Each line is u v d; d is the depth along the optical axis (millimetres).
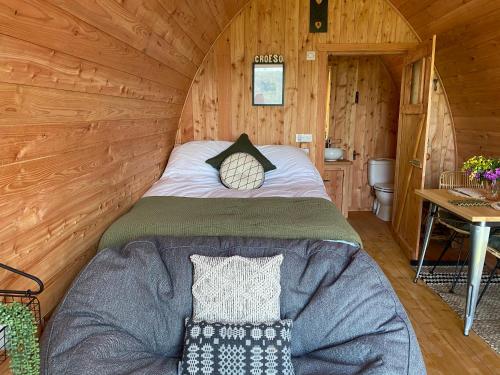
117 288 1524
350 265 1615
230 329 1460
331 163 4469
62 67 1416
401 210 3836
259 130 3895
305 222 2086
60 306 1454
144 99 2516
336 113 5000
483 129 3391
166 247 1744
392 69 4680
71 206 1812
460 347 2240
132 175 2715
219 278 1572
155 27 2094
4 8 1011
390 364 1309
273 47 3744
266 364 1397
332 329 1500
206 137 3912
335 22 3686
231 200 2621
